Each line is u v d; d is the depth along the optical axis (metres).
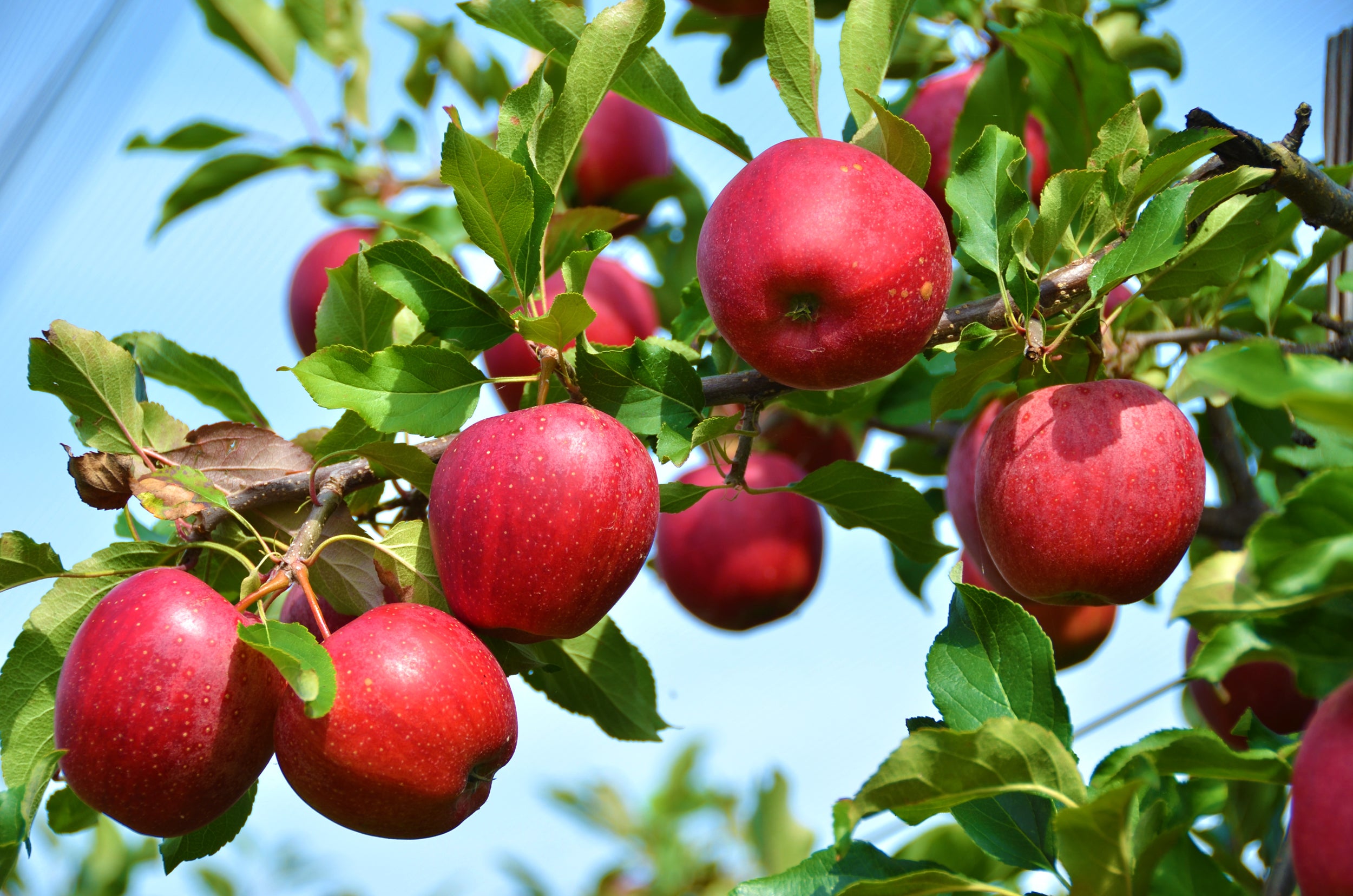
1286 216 1.60
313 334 1.85
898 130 1.48
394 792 1.42
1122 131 1.51
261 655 1.43
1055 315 1.51
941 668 1.45
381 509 1.56
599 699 1.60
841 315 1.45
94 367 1.52
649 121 2.03
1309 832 1.33
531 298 1.49
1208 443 1.71
